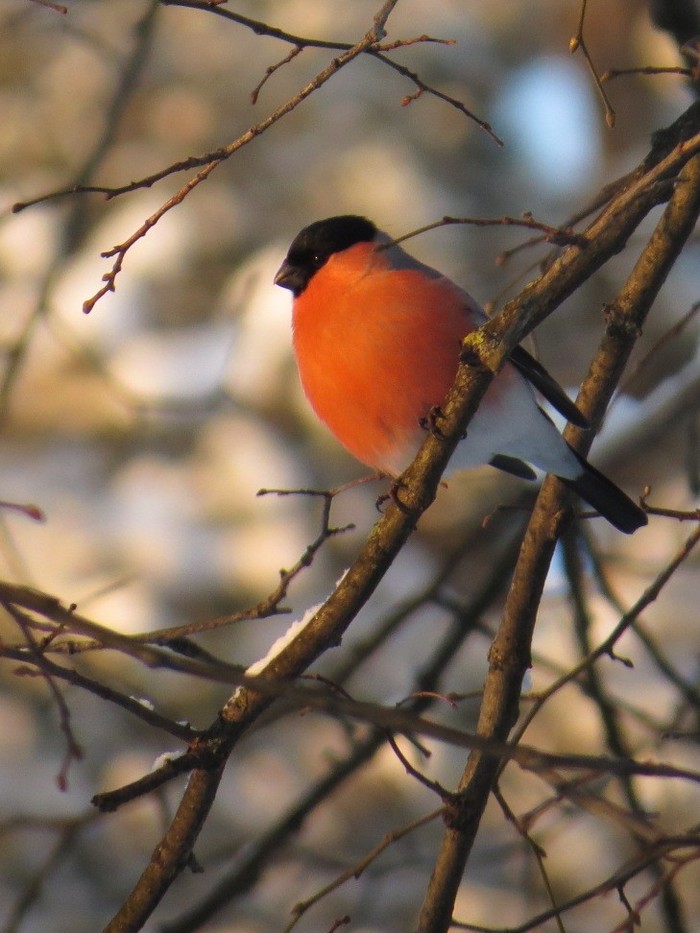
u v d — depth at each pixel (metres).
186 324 13.41
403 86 14.23
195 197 13.88
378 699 11.69
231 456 12.80
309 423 12.80
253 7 14.51
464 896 10.49
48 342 13.22
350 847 11.52
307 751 12.19
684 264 12.38
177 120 14.27
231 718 4.73
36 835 11.87
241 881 7.65
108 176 13.96
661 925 10.16
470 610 7.99
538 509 5.68
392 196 13.70
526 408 6.55
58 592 12.31
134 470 12.91
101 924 11.64
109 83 14.32
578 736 9.69
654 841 3.92
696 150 4.42
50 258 13.53
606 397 5.82
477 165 14.16
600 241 4.62
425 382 6.38
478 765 5.14
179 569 12.46
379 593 12.26
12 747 12.02
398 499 4.89
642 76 13.04
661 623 9.79
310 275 6.77
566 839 10.46
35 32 14.30
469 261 13.67
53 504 12.81
